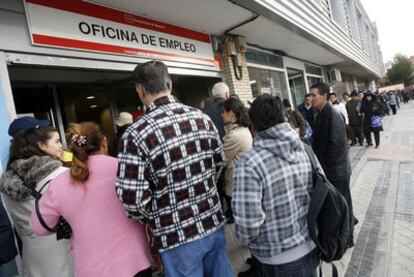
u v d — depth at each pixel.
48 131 2.02
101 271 1.53
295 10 6.30
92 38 3.53
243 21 5.43
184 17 4.76
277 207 1.67
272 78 8.47
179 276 1.58
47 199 1.54
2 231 1.74
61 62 3.19
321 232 1.72
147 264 1.65
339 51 10.50
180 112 1.66
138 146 1.47
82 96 4.88
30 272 1.95
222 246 1.77
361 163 7.64
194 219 1.61
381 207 4.72
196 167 1.64
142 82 1.66
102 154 1.74
